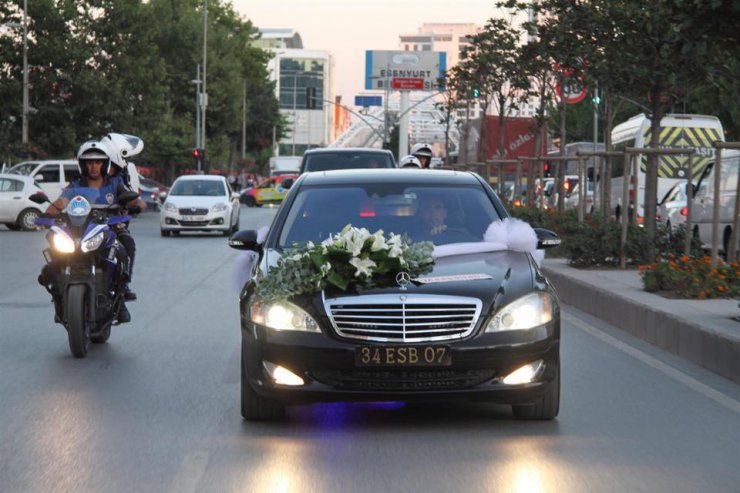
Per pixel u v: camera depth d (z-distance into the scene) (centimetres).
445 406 953
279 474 729
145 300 1827
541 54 3234
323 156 2933
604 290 1611
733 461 765
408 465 750
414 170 1080
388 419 901
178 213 3825
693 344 1216
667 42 1395
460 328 834
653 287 1588
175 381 1078
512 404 858
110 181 1308
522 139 4953
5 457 779
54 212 1264
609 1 2266
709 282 1530
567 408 948
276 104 15262
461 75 4466
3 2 6134
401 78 11931
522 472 732
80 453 789
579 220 2573
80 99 6266
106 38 6350
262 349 846
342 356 828
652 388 1047
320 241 962
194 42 10581
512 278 876
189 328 1478
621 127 4741
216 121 10975
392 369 829
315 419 902
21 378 1096
